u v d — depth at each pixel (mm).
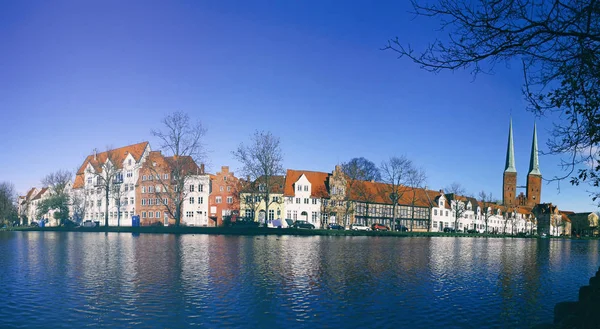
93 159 131125
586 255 49906
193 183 105875
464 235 107688
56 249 38406
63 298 17234
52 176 129375
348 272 25172
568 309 14648
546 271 30078
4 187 148500
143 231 78938
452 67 9977
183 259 29953
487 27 9555
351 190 110375
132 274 22938
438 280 23516
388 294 19219
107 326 13844
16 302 16578
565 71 10039
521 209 187875
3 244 45531
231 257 31609
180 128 74750
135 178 115938
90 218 128125
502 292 20812
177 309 15852
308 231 74750
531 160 189250
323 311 16062
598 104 10195
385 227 111000
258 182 84125
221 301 17109
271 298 17766
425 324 14914
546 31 9352
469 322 15336
